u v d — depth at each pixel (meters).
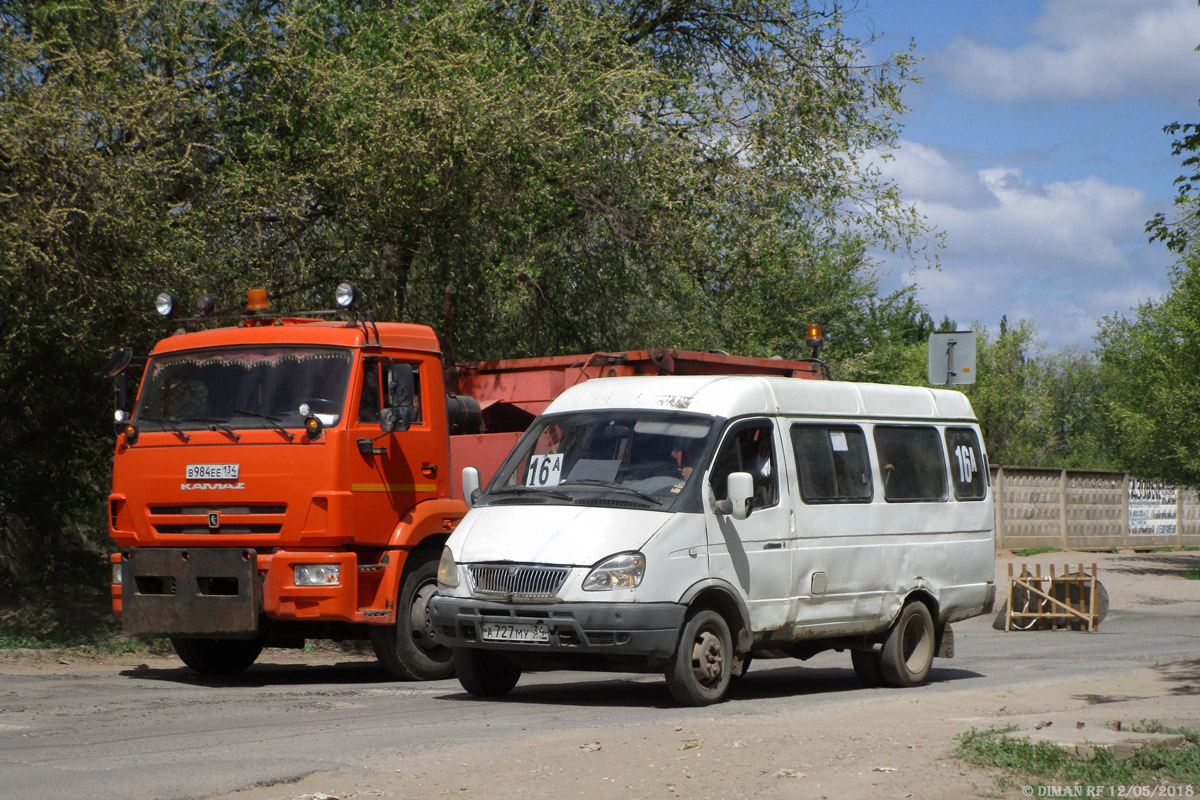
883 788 6.20
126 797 6.13
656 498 9.59
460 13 16.56
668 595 9.30
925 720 8.37
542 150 16.75
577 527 9.41
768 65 21.39
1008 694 10.48
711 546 9.67
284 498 10.79
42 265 12.92
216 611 10.91
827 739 7.48
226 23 15.85
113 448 17.11
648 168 18.23
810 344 15.72
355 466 10.92
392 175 15.91
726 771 6.58
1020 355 45.16
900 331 38.09
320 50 16.23
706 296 20.59
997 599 23.12
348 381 10.98
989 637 18.30
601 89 17.84
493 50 17.23
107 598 17.89
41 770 6.81
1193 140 12.04
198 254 14.83
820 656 16.47
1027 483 32.41
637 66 18.38
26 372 15.68
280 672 12.91
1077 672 13.15
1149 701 9.73
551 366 14.15
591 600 9.14
